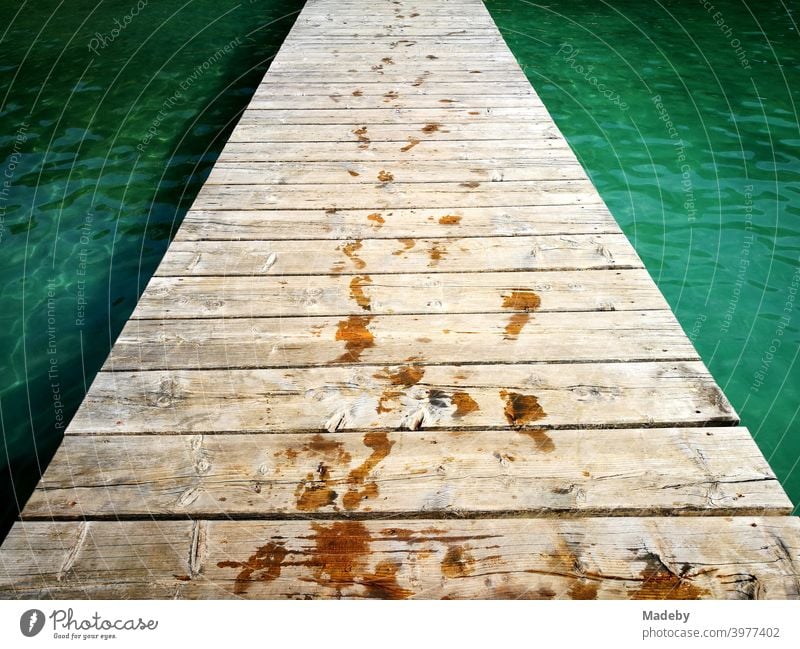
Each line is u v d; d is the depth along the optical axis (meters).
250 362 1.76
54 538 1.26
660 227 3.42
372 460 1.46
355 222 2.50
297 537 1.28
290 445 1.50
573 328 1.89
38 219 3.54
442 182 2.80
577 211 2.54
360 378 1.71
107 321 2.79
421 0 6.89
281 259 2.26
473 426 1.55
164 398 1.63
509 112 3.57
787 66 5.66
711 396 1.62
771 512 1.32
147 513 1.32
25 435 2.20
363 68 4.45
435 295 2.06
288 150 3.14
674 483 1.38
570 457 1.46
